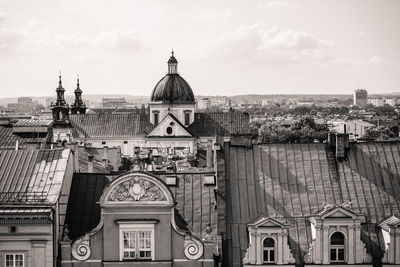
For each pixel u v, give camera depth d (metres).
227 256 71.12
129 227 68.81
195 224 73.25
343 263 70.06
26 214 68.25
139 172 68.75
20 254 68.88
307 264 70.00
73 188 76.25
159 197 68.81
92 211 74.19
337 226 69.88
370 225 73.31
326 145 80.25
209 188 76.50
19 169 74.38
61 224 72.00
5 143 151.12
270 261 70.00
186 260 69.06
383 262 70.31
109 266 68.88
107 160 140.38
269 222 69.75
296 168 78.00
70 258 68.94
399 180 77.12
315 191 76.00
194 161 167.88
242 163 78.31
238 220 73.62
